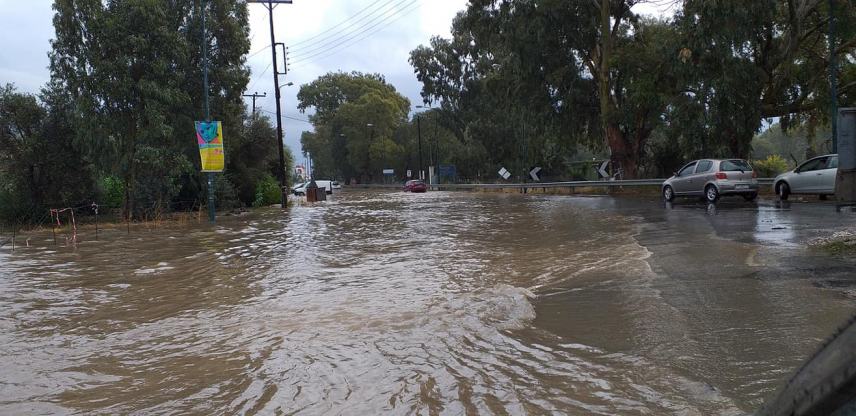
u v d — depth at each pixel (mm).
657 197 26875
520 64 32062
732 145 26062
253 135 34875
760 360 4379
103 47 22375
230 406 3998
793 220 13414
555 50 31938
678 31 25984
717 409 3584
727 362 4379
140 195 23812
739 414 3463
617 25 32219
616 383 4121
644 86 27766
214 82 27000
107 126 22859
